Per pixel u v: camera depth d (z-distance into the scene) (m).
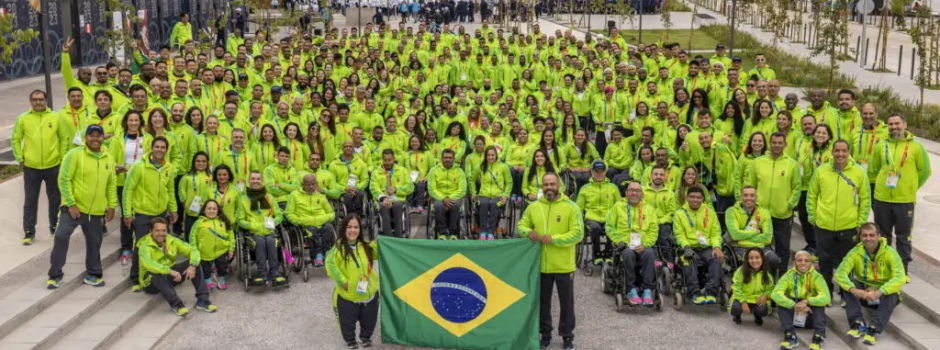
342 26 54.25
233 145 14.12
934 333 10.49
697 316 11.81
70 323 10.67
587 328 11.36
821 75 32.00
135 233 12.27
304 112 17.77
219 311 11.89
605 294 12.68
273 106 17.64
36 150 13.06
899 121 11.76
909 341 10.39
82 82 14.91
